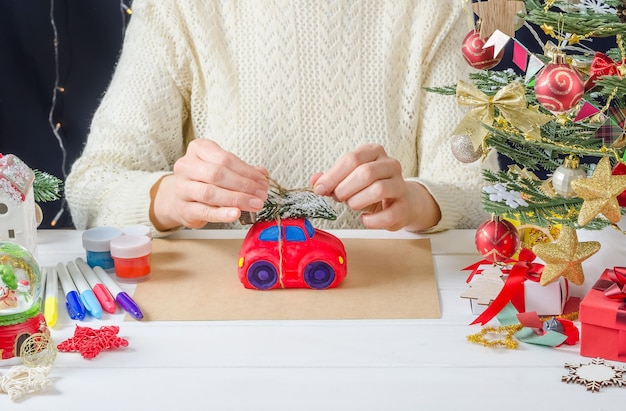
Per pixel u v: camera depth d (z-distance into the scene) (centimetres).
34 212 136
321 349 120
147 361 118
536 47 191
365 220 145
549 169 129
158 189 154
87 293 129
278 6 169
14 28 209
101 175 162
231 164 139
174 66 172
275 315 127
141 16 172
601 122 117
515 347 121
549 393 113
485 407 112
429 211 152
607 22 113
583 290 128
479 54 121
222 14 171
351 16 170
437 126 171
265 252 132
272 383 115
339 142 170
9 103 213
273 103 169
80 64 214
